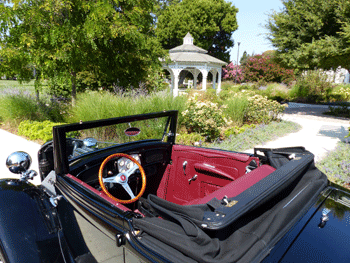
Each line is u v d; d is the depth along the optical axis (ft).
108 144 9.18
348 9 39.47
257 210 5.30
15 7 23.61
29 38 24.57
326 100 71.46
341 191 7.01
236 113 35.27
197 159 10.62
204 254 4.09
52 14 25.30
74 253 7.47
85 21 26.12
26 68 29.58
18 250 7.04
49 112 32.63
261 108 37.09
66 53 25.81
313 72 75.77
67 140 7.61
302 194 6.28
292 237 4.97
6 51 24.81
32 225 7.51
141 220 5.15
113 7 27.14
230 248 4.43
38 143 24.45
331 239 5.16
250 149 24.29
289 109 57.36
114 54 31.35
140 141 10.30
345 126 37.63
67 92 39.83
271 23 51.11
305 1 46.73
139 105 25.68
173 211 4.99
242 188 6.44
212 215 4.50
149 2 30.45
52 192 8.26
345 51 38.81
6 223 7.33
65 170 7.64
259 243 4.49
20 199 7.91
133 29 26.86
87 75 38.65
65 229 7.78
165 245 4.68
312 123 40.16
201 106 26.78
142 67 34.96
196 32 118.73
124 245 5.25
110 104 25.14
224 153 9.90
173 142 11.19
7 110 30.89
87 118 24.62
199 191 10.75
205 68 72.13
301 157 7.44
